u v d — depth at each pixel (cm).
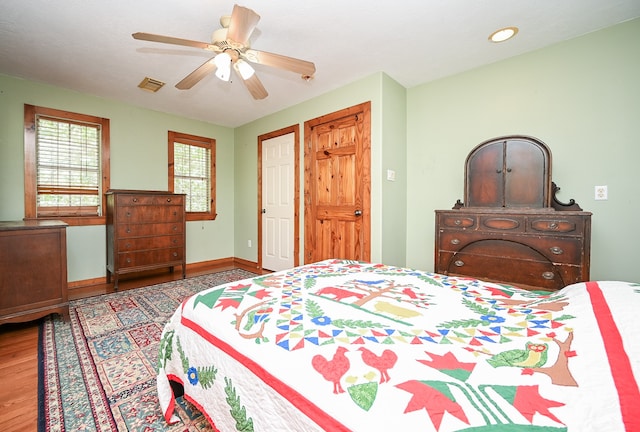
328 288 128
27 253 221
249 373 81
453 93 295
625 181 213
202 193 454
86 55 254
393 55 258
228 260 486
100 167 352
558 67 238
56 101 319
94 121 344
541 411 49
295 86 321
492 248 222
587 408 49
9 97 294
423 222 319
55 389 149
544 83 245
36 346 195
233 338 92
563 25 215
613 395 50
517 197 228
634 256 211
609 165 218
